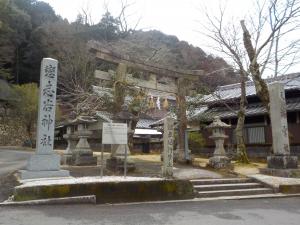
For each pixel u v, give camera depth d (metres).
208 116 23.83
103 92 21.52
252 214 8.22
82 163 15.20
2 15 34.53
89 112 21.08
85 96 22.62
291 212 8.54
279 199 10.75
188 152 17.70
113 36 42.53
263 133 22.27
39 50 40.00
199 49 38.94
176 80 17.48
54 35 39.09
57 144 35.12
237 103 24.56
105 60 13.90
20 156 21.70
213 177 12.78
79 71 31.28
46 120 10.76
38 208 7.96
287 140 13.98
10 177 10.75
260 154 22.20
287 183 11.94
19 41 38.84
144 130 31.86
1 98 33.53
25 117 34.44
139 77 16.73
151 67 15.98
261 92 16.84
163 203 9.54
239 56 18.20
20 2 42.88
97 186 9.13
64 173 10.59
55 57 38.03
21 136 35.00
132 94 18.41
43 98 10.86
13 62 39.97
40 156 10.43
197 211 8.47
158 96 17.14
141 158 19.69
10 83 38.12
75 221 6.84
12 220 6.76
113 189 9.31
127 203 9.29
